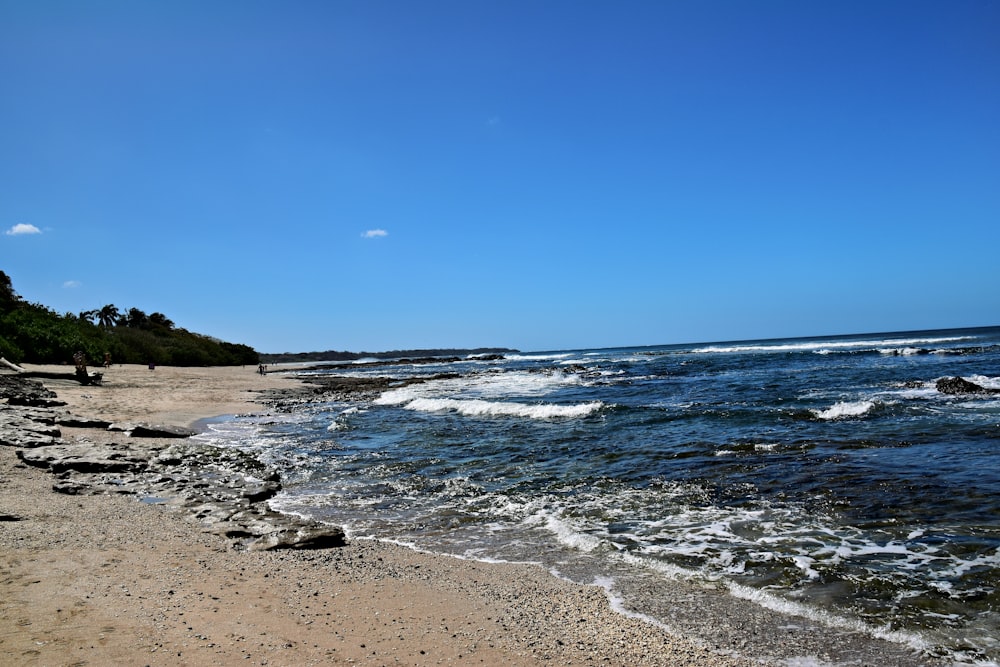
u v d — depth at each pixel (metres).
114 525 7.54
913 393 21.67
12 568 5.59
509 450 14.43
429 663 4.23
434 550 7.48
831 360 46.00
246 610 5.07
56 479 10.16
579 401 26.09
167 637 4.36
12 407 17.22
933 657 4.43
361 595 5.68
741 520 8.19
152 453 13.40
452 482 11.41
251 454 14.43
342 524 8.84
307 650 4.34
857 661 4.38
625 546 7.35
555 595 5.74
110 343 57.75
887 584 5.79
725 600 5.59
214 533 7.66
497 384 38.94
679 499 9.41
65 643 4.11
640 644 4.63
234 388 37.59
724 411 18.70
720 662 4.35
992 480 9.21
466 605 5.46
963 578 5.83
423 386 39.19
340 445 15.95
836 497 8.93
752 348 87.56
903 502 8.45
